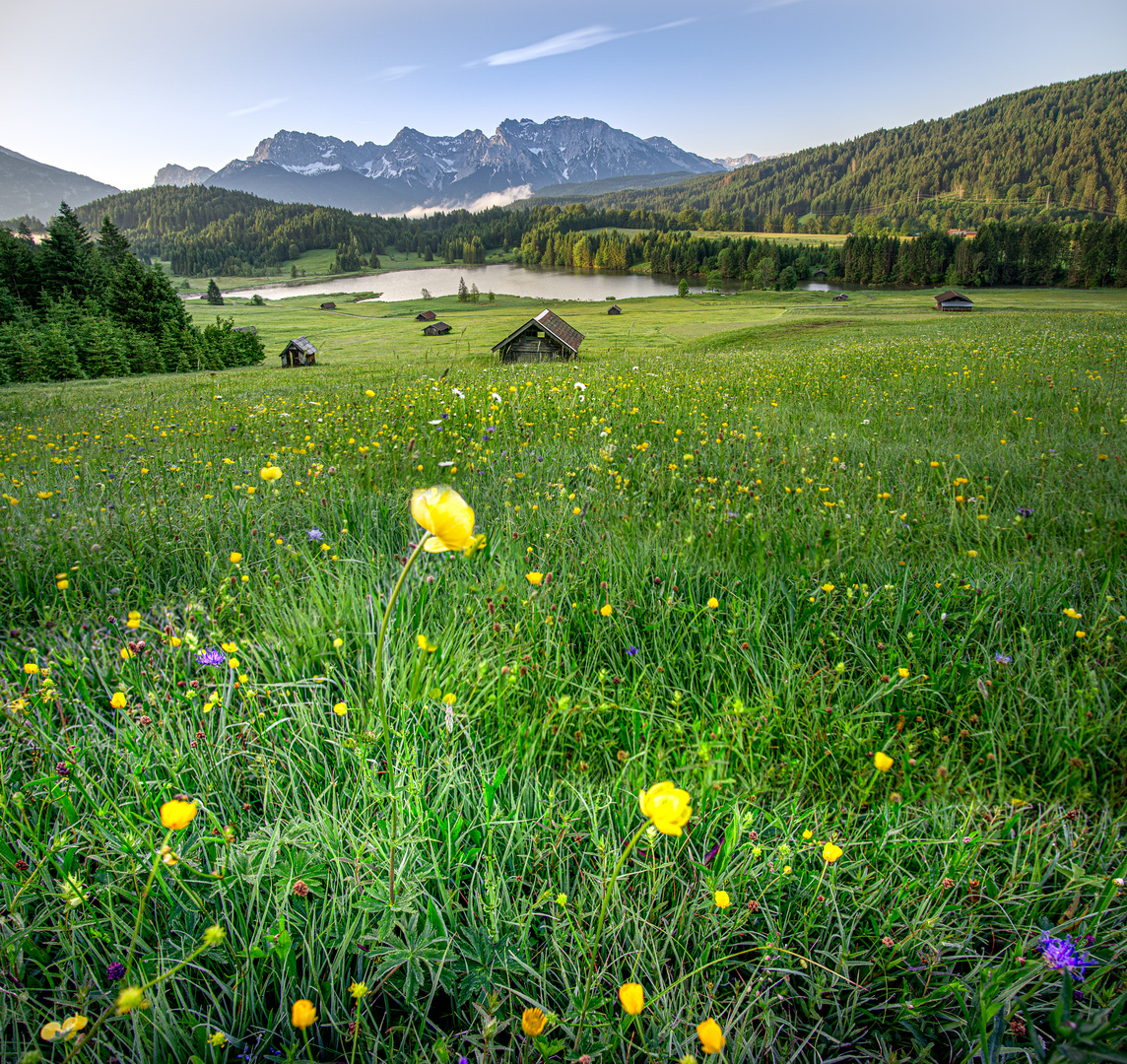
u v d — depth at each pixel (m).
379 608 2.73
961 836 1.85
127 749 2.03
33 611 3.09
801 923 1.66
